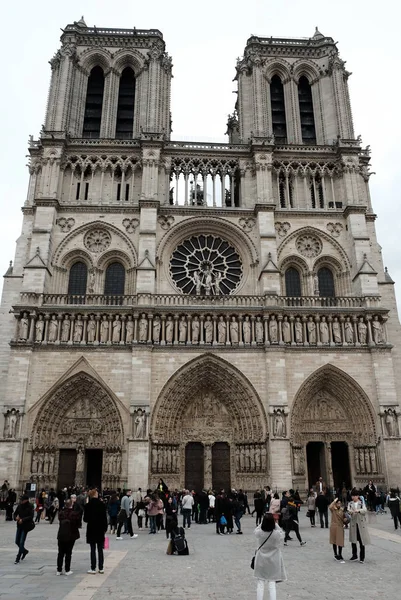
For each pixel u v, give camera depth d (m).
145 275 61.16
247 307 59.56
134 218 66.31
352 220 66.69
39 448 54.47
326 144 73.38
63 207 65.75
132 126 75.25
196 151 70.25
